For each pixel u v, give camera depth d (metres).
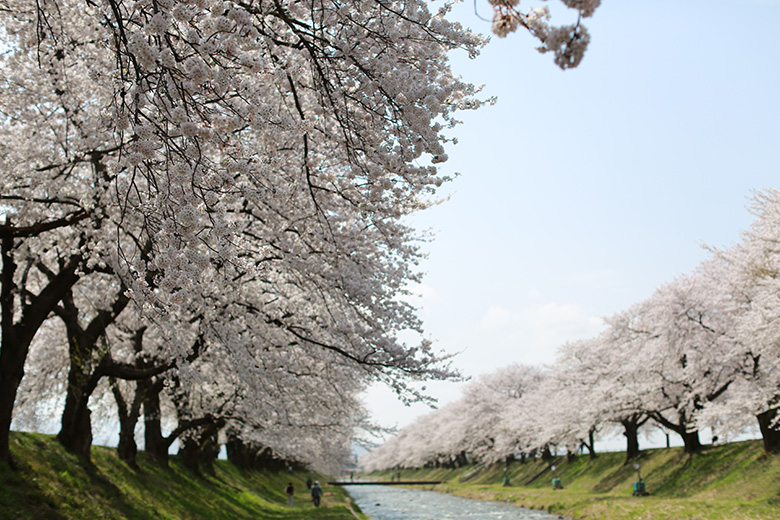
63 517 9.76
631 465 36.19
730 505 19.03
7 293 10.74
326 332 12.99
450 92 6.05
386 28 6.21
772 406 22.00
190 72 3.97
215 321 11.59
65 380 17.12
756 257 23.61
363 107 6.36
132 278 5.00
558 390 44.56
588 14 2.39
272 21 6.77
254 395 14.52
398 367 11.43
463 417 67.06
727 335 25.73
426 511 35.19
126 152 4.65
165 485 17.30
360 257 10.93
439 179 7.61
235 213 10.30
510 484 53.56
